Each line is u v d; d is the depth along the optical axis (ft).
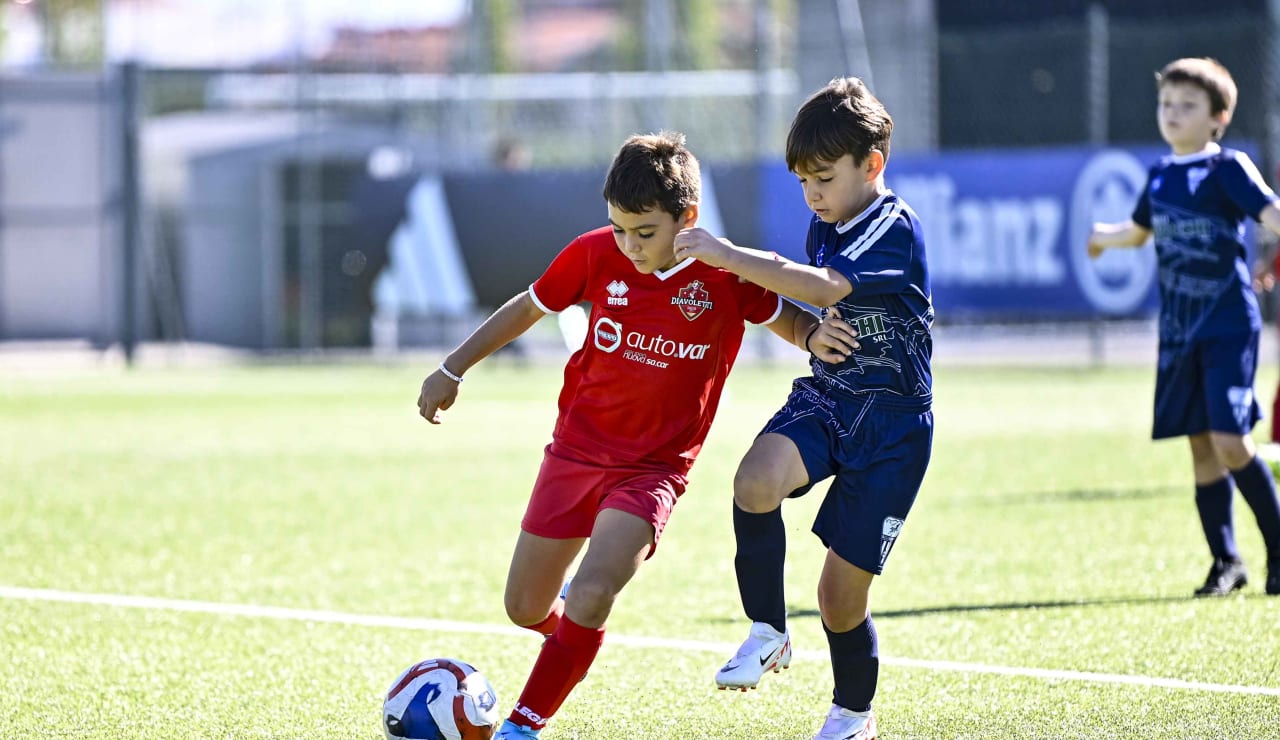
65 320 245.65
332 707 48.73
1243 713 45.75
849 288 41.27
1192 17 210.38
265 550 79.10
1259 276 82.94
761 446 42.55
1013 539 78.64
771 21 240.32
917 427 42.55
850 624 42.98
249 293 247.09
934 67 213.87
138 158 224.33
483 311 199.62
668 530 84.94
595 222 195.93
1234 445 63.31
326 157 240.32
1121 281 177.78
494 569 73.41
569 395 45.19
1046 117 216.95
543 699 41.01
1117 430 130.21
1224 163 64.59
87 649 56.95
